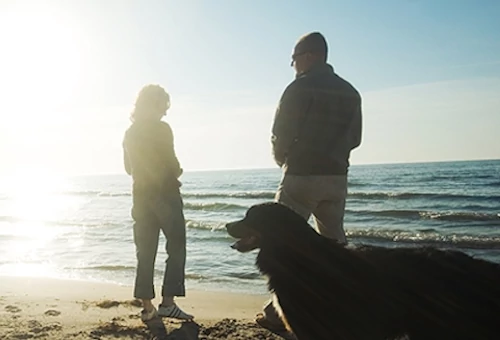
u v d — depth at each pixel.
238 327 4.87
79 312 5.47
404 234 15.09
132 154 5.00
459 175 44.44
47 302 6.12
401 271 3.60
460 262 3.52
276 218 3.95
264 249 3.96
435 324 3.46
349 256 3.74
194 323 4.97
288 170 4.71
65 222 21.08
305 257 3.78
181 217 5.05
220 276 9.36
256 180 64.56
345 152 4.78
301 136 4.62
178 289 5.02
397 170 63.03
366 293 3.62
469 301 3.38
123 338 4.50
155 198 4.96
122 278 9.17
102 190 58.38
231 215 22.42
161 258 11.01
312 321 3.74
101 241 14.74
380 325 3.61
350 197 27.33
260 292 7.89
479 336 3.34
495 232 14.99
